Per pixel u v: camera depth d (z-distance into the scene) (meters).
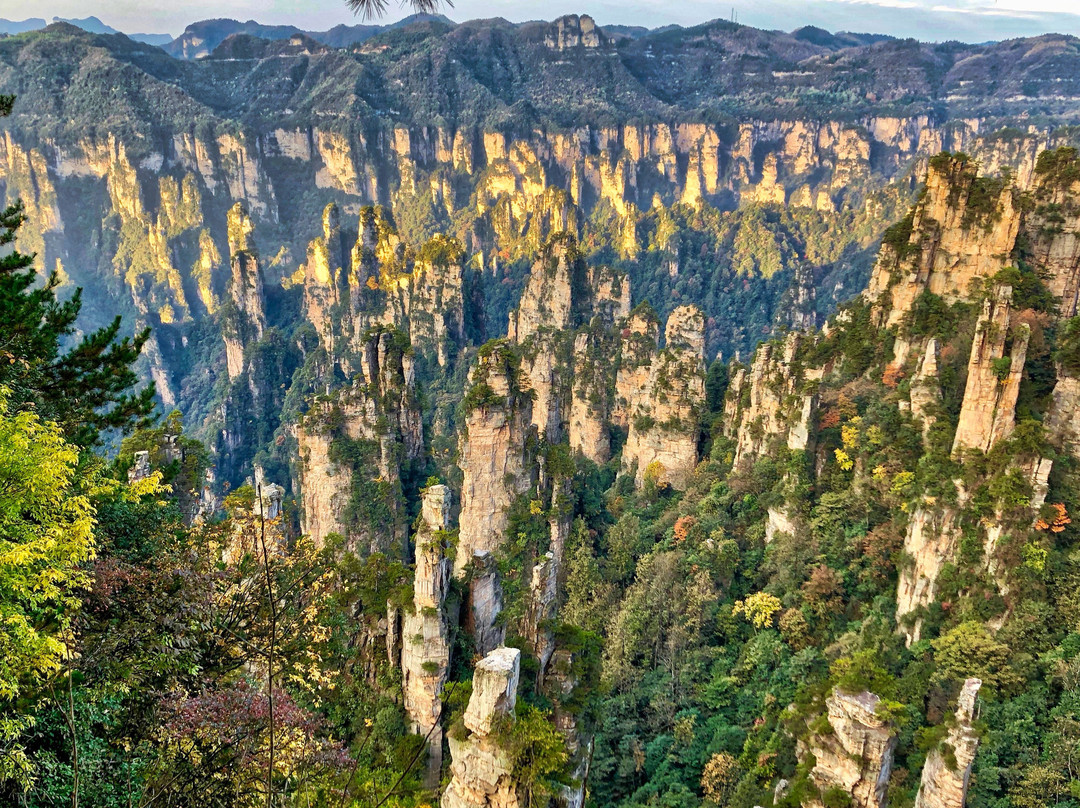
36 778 21.84
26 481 23.44
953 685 46.22
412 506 93.69
